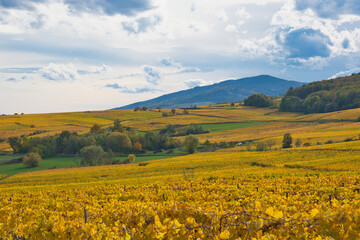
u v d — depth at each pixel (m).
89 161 86.06
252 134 118.25
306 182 25.73
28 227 8.24
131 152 103.88
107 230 6.89
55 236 6.82
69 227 6.87
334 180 24.81
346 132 95.38
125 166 72.12
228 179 34.97
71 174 61.75
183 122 159.38
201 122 157.75
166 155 96.19
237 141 104.44
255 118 164.25
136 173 57.44
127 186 31.23
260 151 77.44
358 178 25.58
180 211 6.56
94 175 57.97
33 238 7.49
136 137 109.81
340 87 195.75
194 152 94.88
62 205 14.98
